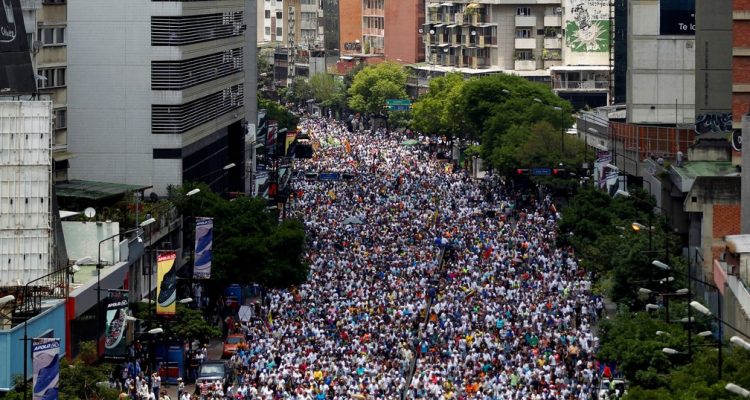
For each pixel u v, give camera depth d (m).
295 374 134.75
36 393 92.00
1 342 106.00
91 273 130.62
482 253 197.50
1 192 120.75
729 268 125.81
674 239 150.75
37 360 91.75
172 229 164.88
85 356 115.56
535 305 162.12
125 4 184.12
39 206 121.12
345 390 131.50
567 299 165.00
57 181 168.75
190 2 189.88
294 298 168.12
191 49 190.75
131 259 143.12
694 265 147.50
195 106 194.00
